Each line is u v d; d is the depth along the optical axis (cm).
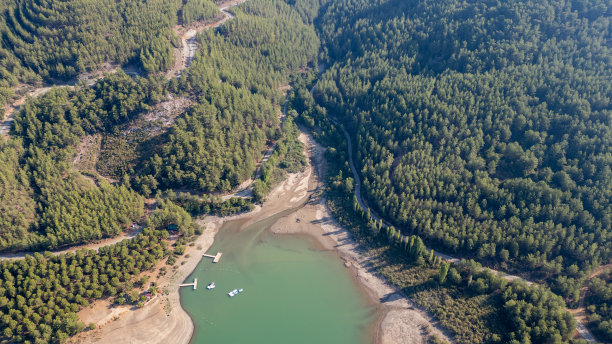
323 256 14475
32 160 15125
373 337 11525
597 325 10981
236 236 15388
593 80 16912
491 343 10794
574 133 15338
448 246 13688
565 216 13225
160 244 14250
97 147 16962
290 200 17212
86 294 11925
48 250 13525
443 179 15350
